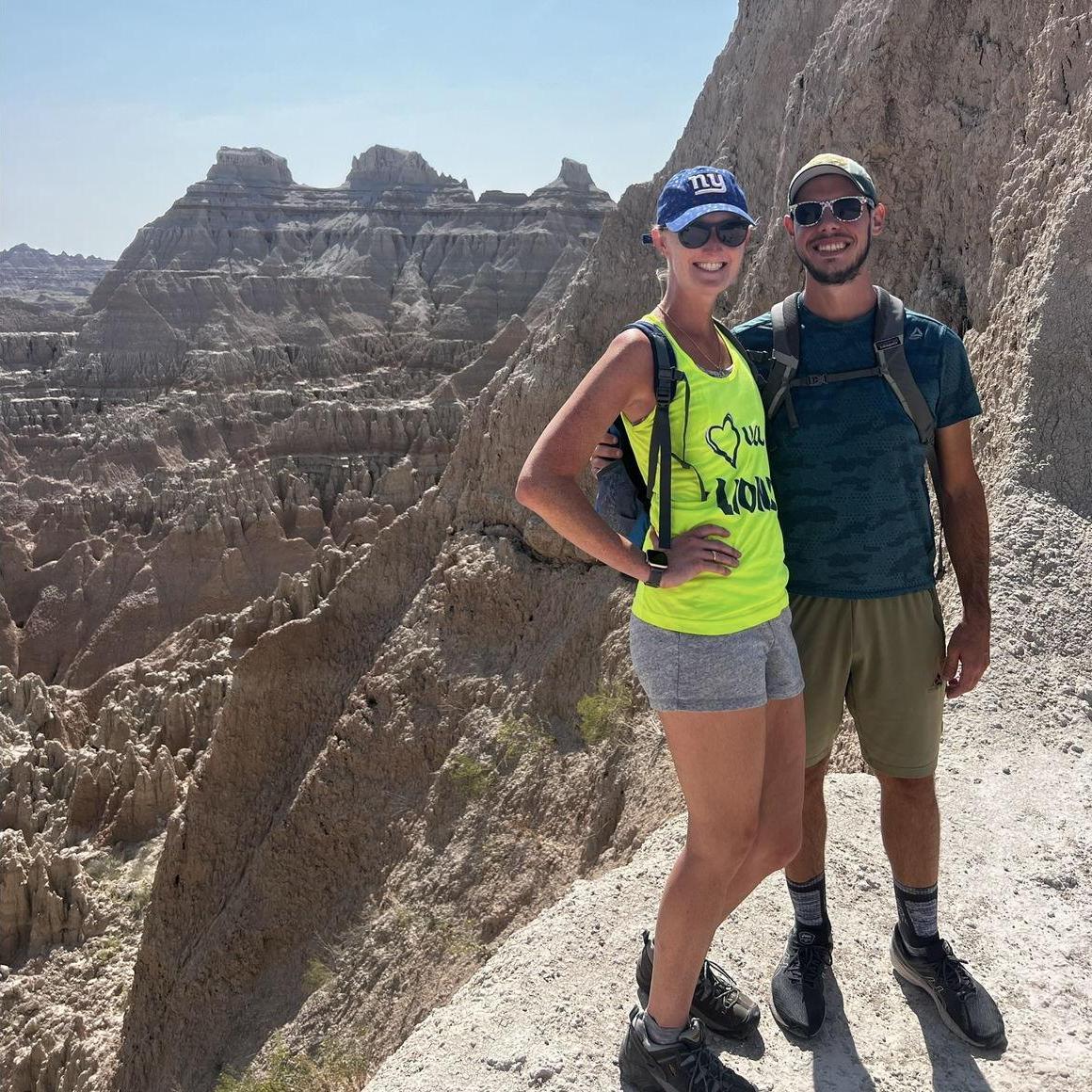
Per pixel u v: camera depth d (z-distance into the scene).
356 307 99.88
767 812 3.05
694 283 2.85
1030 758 5.21
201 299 88.62
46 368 86.31
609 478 2.93
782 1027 3.44
